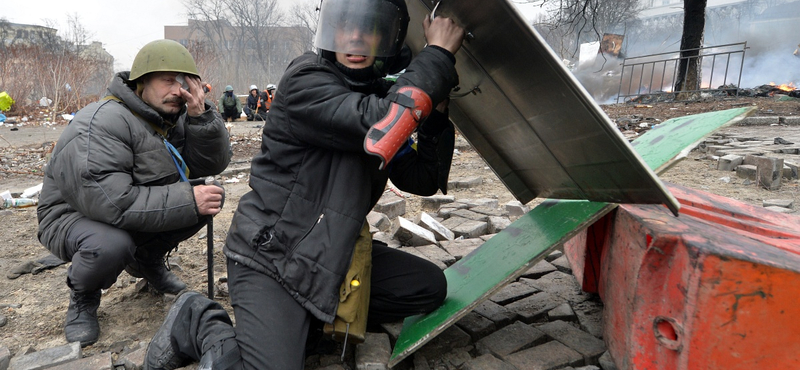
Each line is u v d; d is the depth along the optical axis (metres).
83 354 2.43
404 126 1.73
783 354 1.52
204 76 27.70
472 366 2.14
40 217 2.58
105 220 2.37
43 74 19.34
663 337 1.65
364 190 2.00
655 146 2.37
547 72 1.63
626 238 1.94
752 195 5.13
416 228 3.75
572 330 2.41
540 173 2.38
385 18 1.87
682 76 16.64
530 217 2.56
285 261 1.98
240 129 14.47
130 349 2.46
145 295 3.08
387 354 2.19
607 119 1.56
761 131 10.04
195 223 2.65
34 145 10.35
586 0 17.94
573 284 2.96
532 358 2.18
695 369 1.55
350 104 1.80
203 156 2.83
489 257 2.46
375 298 2.30
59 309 2.90
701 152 8.02
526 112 1.99
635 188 1.73
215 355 1.87
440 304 2.31
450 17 1.87
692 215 2.13
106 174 2.33
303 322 1.96
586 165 1.91
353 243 1.98
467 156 8.23
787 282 1.47
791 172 5.91
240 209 2.09
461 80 2.20
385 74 2.06
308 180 1.98
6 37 41.53
